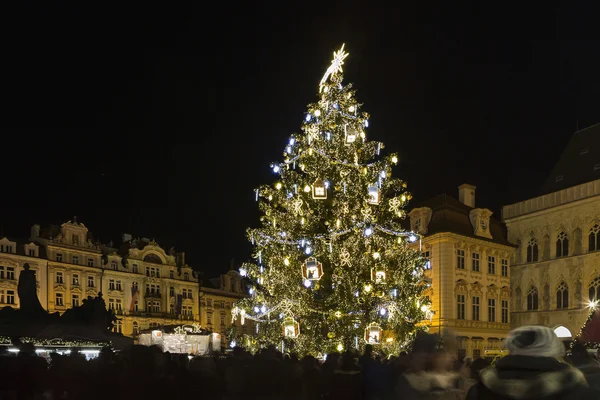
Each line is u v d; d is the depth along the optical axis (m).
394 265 27.81
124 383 10.05
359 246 26.75
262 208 29.59
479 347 46.75
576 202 45.19
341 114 27.42
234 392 12.00
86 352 17.94
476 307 47.81
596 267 42.88
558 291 46.16
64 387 10.33
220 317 88.00
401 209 29.16
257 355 12.70
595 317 28.25
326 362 11.97
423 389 6.12
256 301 30.73
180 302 81.69
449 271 46.19
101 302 20.44
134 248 78.31
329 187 27.45
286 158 29.69
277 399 12.04
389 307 26.98
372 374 9.12
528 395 3.65
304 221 27.19
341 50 28.62
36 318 18.33
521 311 49.38
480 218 49.31
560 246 46.56
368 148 28.27
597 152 48.09
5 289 62.81
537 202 49.25
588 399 3.67
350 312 26.53
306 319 28.27
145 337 52.47
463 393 6.32
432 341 6.31
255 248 30.92
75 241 71.62
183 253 86.44
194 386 11.16
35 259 65.88
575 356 6.96
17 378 10.09
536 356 3.80
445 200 50.44
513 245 50.91
